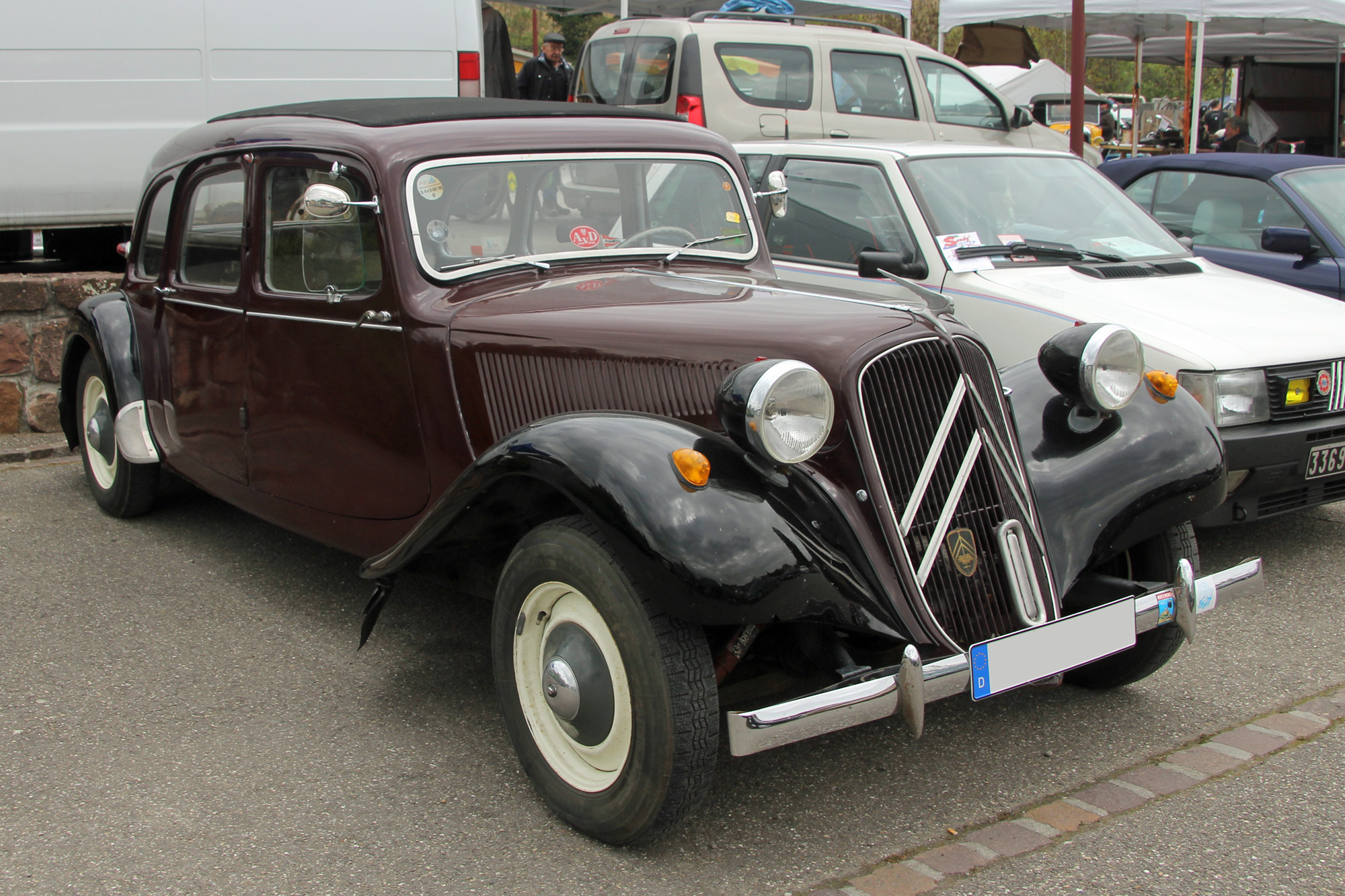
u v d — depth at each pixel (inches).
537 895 102.0
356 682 145.3
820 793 120.6
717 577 96.6
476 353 131.3
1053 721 137.0
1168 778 123.0
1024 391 136.3
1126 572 139.4
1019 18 502.0
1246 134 546.0
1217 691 144.5
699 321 121.1
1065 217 230.1
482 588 135.4
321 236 146.6
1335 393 185.6
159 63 289.3
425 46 316.5
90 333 199.6
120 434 193.2
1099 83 1510.8
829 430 105.0
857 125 374.6
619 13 565.6
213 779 121.3
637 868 106.3
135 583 178.2
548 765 113.9
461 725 134.6
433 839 110.9
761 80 359.9
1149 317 190.5
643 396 121.3
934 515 113.0
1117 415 132.0
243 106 300.2
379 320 139.3
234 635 159.3
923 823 114.7
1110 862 107.3
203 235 172.2
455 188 141.2
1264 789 120.5
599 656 107.9
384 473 144.2
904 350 112.5
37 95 278.4
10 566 184.4
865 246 224.4
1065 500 125.0
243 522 209.2
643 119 163.3
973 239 215.3
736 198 167.5
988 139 400.5
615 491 100.4
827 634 113.1
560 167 149.7
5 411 259.4
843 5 527.5
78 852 107.6
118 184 289.6
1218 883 103.9
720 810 117.1
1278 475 180.5
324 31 305.6
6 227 281.0
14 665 148.5
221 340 167.0
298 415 154.8
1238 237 272.5
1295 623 165.9
